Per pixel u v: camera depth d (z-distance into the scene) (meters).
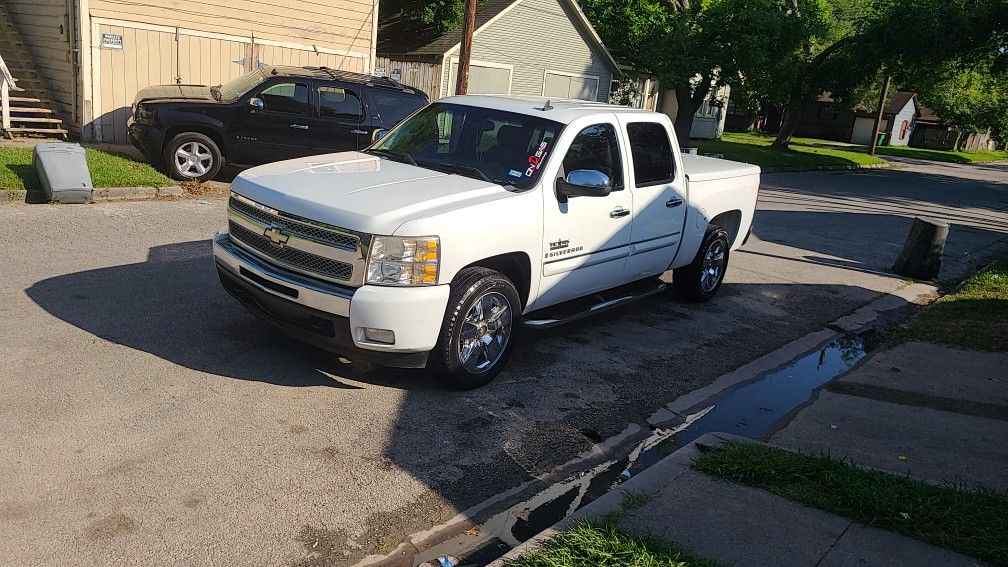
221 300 6.98
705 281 8.63
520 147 6.16
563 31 27.61
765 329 8.20
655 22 31.52
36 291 6.73
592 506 4.09
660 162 7.29
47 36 15.33
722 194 8.34
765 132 58.97
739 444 4.80
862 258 12.56
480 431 5.14
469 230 5.27
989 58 32.28
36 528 3.64
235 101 12.63
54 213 9.60
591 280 6.65
